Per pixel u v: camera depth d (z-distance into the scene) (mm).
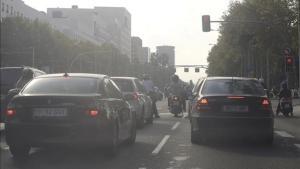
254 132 13766
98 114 10789
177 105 26453
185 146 13883
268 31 51062
